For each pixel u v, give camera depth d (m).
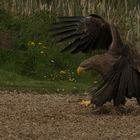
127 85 13.46
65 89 18.92
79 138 11.55
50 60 22.12
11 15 25.36
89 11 25.09
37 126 12.70
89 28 14.53
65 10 25.66
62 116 13.91
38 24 24.53
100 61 13.55
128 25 24.70
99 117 13.81
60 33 14.72
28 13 25.64
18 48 22.94
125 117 13.84
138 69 13.48
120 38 13.84
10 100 16.41
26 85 19.16
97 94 13.54
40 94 17.98
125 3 25.33
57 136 11.70
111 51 13.72
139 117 13.84
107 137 11.70
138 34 24.30
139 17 24.95
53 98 17.08
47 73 21.47
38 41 23.36
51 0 26.67
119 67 13.48
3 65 21.78
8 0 26.22
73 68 21.83
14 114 14.12
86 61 13.59
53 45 23.08
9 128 12.41
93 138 11.58
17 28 24.30
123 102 13.81
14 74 20.56
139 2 26.44
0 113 14.21
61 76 21.25
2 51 22.39
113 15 25.14
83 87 19.33
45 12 25.39
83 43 14.70
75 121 13.31
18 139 11.41
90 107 15.16
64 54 22.47
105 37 14.59
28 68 21.78
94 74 21.17
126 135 11.91
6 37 23.44
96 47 14.75
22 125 12.77
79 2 25.50
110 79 13.48
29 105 15.59
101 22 14.43
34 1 26.20
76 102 16.25
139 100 13.73
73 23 14.63
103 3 25.22
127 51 13.57
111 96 13.51
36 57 22.20
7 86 18.86
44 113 14.30
